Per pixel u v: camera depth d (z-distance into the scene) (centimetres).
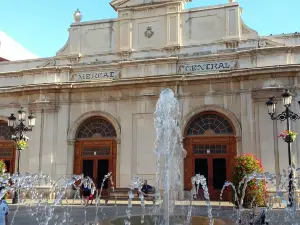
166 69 2198
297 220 1308
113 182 2212
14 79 2531
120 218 993
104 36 2406
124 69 2278
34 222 1266
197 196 2050
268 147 1948
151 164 2125
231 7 2172
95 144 2291
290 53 2006
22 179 2142
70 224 1176
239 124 2025
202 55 2158
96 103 2297
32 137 2344
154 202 1853
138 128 2188
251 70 1988
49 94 2359
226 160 2050
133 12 2359
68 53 2450
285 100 1560
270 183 1878
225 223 855
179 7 2266
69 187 2236
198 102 2109
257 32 2106
